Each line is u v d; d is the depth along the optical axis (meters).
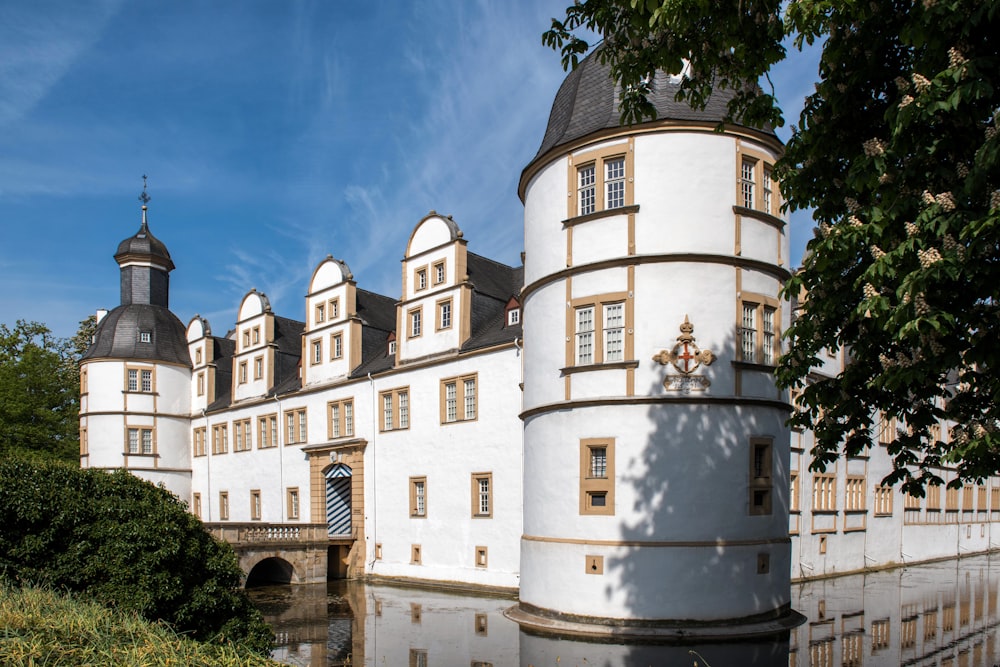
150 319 51.88
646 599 17.58
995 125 7.34
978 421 8.20
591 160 19.73
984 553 48.19
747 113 11.30
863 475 35.03
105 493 13.02
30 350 51.84
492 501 28.14
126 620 9.60
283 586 30.73
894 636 17.84
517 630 18.80
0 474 12.38
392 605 24.64
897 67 9.37
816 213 10.32
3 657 7.49
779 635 17.52
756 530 18.30
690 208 18.86
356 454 34.94
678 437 18.03
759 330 19.22
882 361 8.71
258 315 44.62
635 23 9.38
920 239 8.02
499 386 28.34
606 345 19.06
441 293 31.58
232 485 45.75
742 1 9.41
